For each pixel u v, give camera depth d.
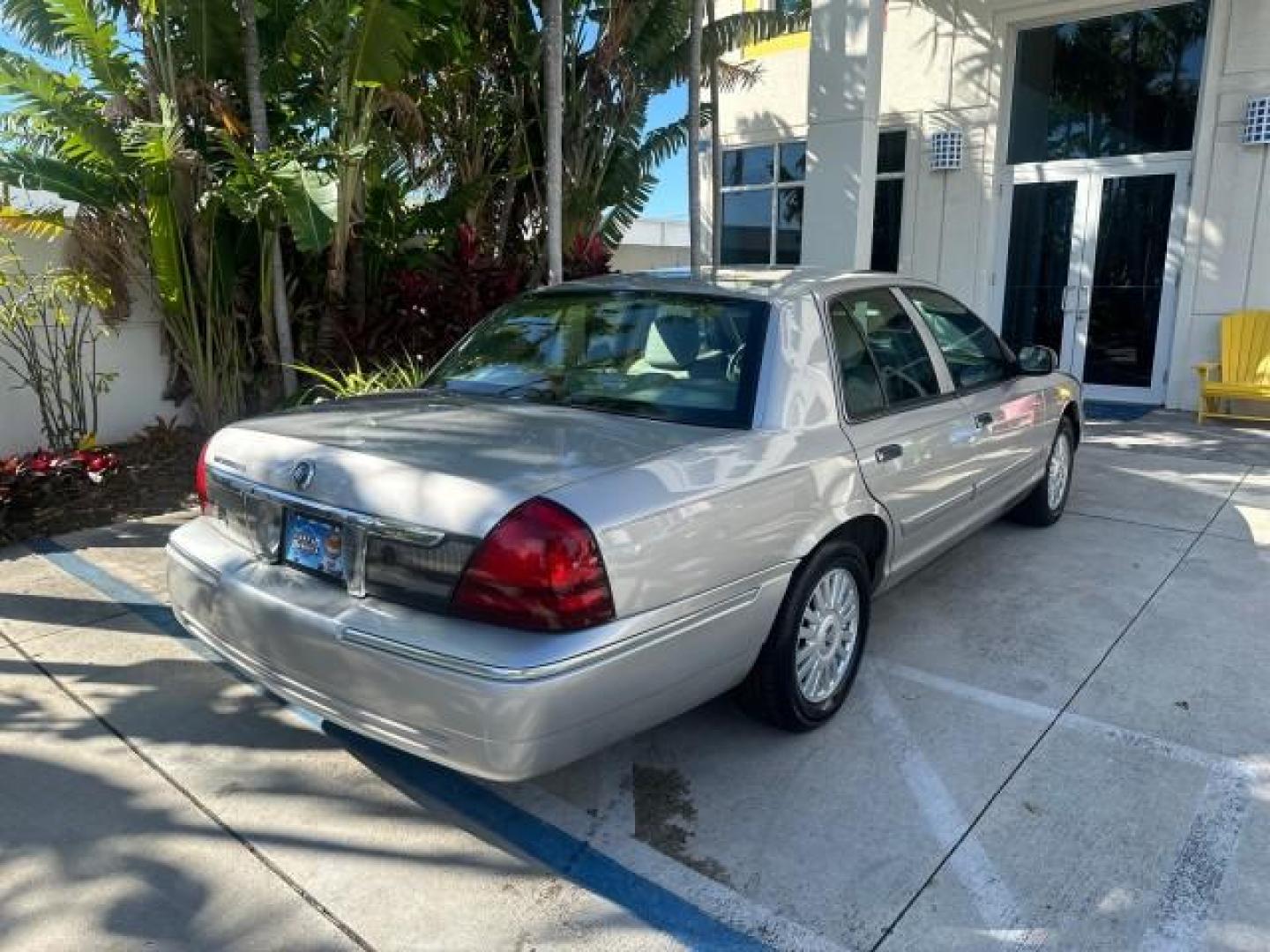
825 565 3.28
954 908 2.51
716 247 10.59
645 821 2.91
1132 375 10.16
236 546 3.09
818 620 3.32
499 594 2.38
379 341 7.82
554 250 6.77
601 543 2.44
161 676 3.85
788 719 3.27
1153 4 9.50
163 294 7.09
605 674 2.44
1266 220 8.95
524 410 3.26
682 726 3.45
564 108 9.40
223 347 7.60
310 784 3.12
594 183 9.92
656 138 10.45
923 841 2.79
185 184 6.79
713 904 2.54
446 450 2.74
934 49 10.73
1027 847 2.75
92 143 6.54
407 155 9.31
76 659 3.99
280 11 7.06
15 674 3.86
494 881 2.65
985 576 4.95
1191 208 9.38
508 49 9.28
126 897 2.57
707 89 11.88
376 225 7.73
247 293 7.78
